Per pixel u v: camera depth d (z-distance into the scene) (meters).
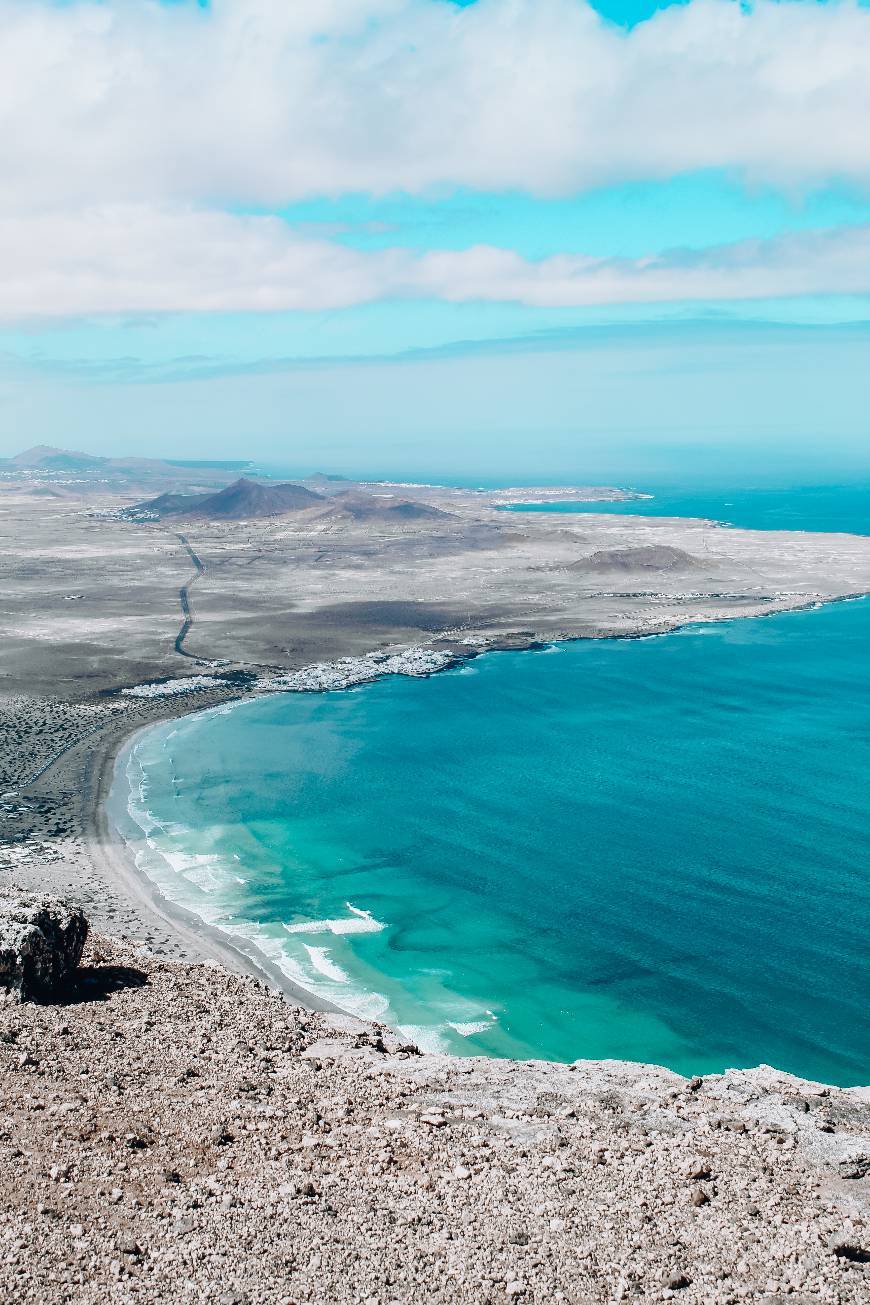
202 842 79.81
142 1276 19.22
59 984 36.78
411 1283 19.77
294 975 57.84
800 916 66.44
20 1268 18.88
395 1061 35.88
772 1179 25.91
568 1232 22.22
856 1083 47.88
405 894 70.25
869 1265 21.28
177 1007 37.38
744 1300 19.62
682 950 61.78
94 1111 26.58
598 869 74.62
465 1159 25.91
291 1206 22.45
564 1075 35.78
